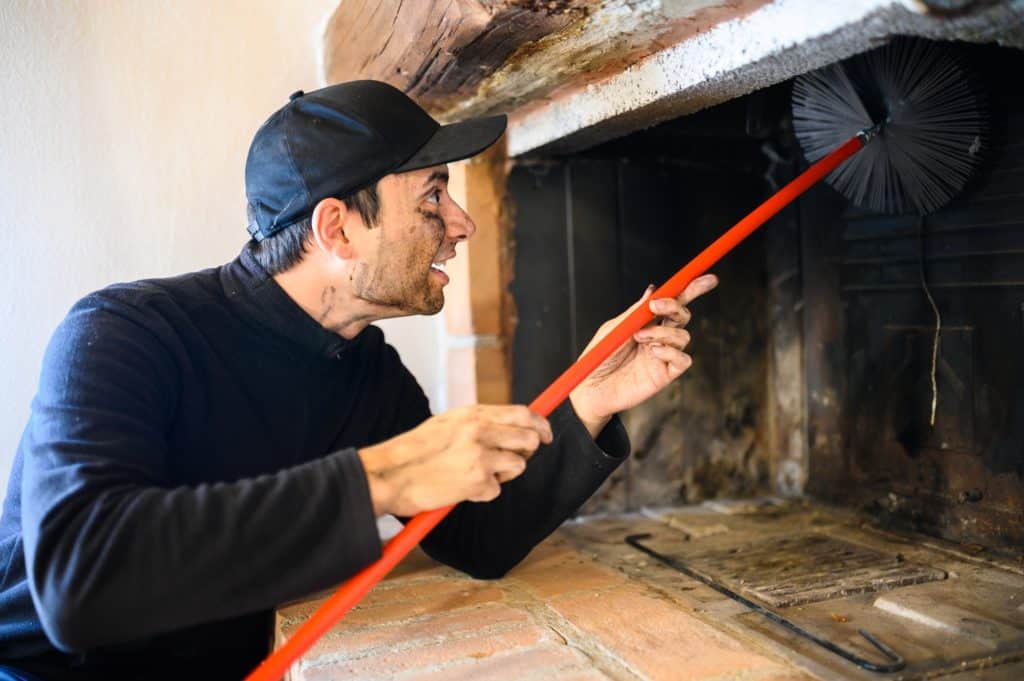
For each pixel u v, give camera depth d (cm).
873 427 140
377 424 120
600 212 155
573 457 109
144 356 92
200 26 142
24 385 136
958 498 125
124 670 102
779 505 157
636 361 105
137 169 140
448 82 112
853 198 126
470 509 116
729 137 158
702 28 91
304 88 149
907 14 69
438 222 100
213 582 73
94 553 72
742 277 164
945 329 124
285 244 100
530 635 95
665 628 95
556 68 108
